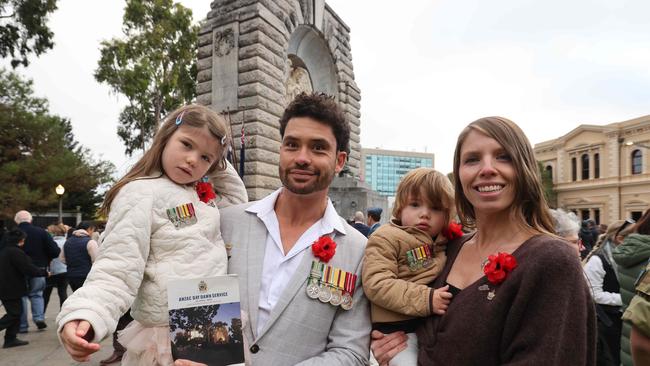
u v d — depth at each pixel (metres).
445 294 1.66
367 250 1.97
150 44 22.06
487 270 1.47
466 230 2.13
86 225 7.28
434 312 1.64
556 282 1.33
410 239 1.95
